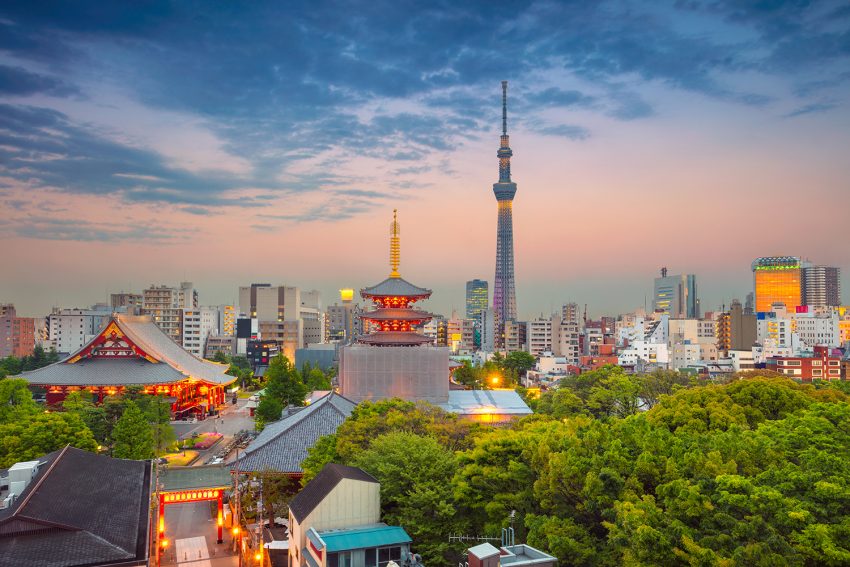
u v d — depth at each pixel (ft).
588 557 151.12
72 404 378.12
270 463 270.26
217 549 248.73
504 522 174.91
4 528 148.97
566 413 343.05
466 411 396.98
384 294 433.89
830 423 181.68
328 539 182.80
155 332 615.98
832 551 120.88
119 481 200.03
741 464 159.43
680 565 132.98
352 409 341.21
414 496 191.93
